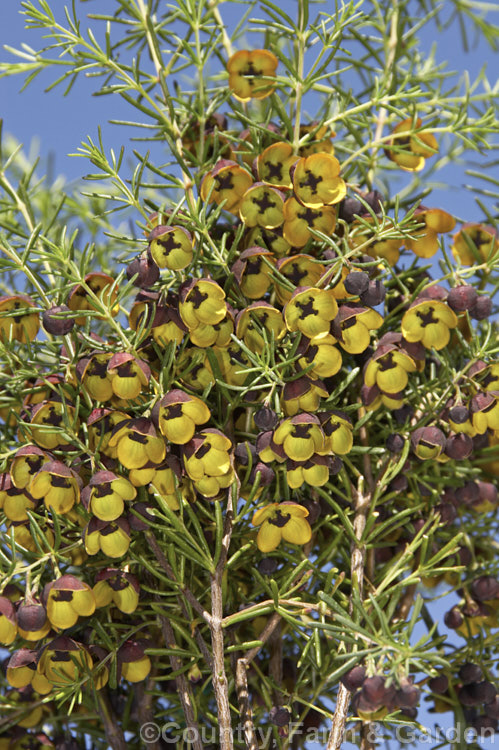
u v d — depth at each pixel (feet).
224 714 1.65
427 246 1.76
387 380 1.69
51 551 1.66
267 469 1.68
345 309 1.66
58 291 1.70
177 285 1.71
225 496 1.69
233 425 1.75
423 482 1.76
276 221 1.71
